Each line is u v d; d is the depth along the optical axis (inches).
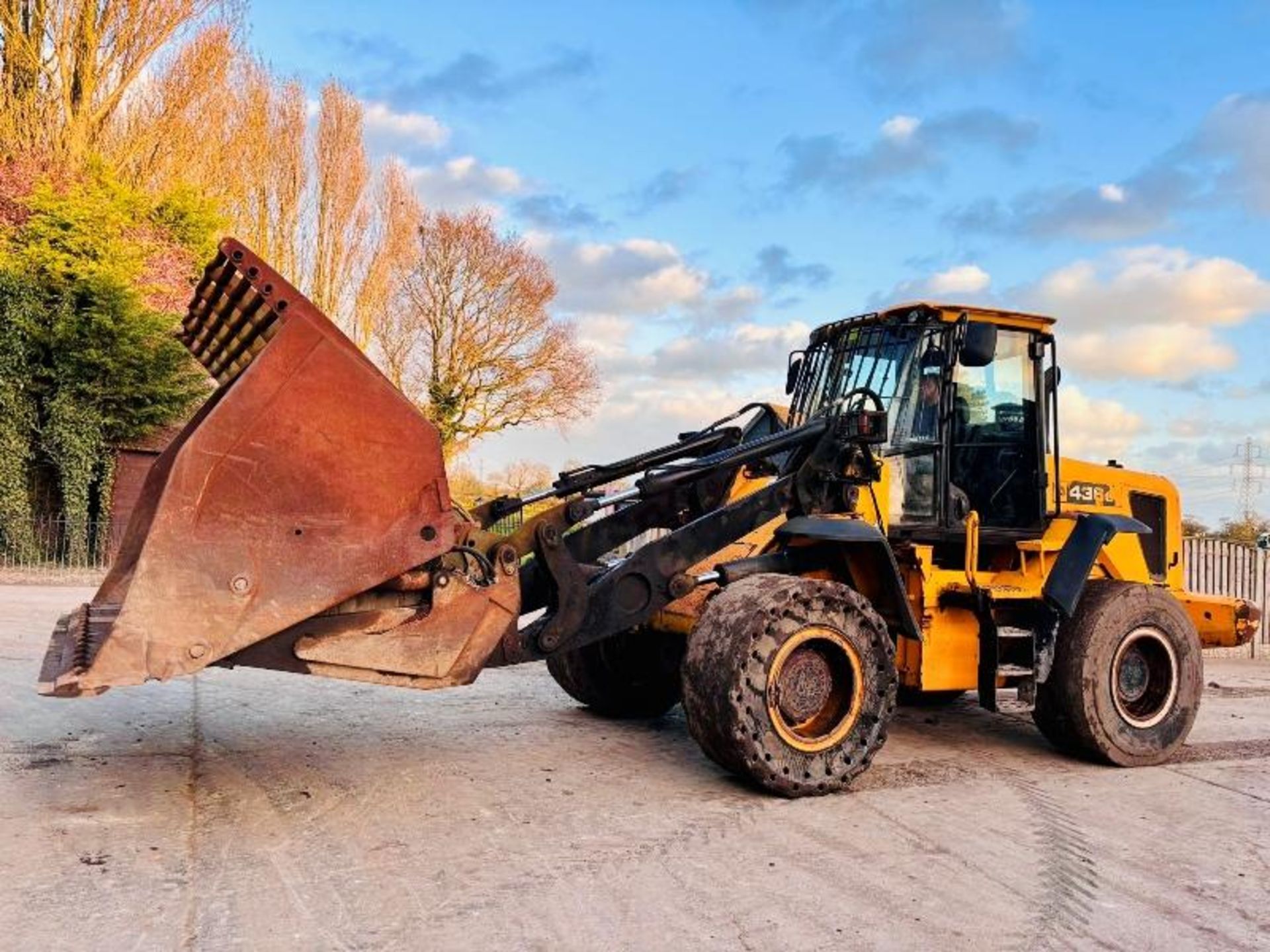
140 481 780.0
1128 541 275.7
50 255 711.7
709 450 249.6
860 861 165.3
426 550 170.4
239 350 190.4
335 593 163.3
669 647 268.7
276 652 164.9
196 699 271.3
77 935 127.4
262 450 159.5
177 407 761.0
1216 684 386.0
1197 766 242.4
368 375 167.0
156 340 747.4
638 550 215.2
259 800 185.0
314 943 127.8
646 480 217.9
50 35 882.1
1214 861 171.3
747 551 239.8
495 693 304.2
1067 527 261.6
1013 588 242.4
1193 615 293.7
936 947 134.0
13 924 129.9
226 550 156.1
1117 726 239.3
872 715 209.3
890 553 220.4
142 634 149.4
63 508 738.2
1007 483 255.3
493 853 162.4
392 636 173.0
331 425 163.9
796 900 148.0
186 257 828.0
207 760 209.8
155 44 929.5
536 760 223.5
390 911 138.6
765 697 196.5
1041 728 250.2
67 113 885.2
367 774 205.8
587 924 137.0
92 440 730.8
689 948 130.9
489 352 1366.9
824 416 241.8
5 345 704.4
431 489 171.0
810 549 239.6
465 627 179.3
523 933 133.2
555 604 207.8
